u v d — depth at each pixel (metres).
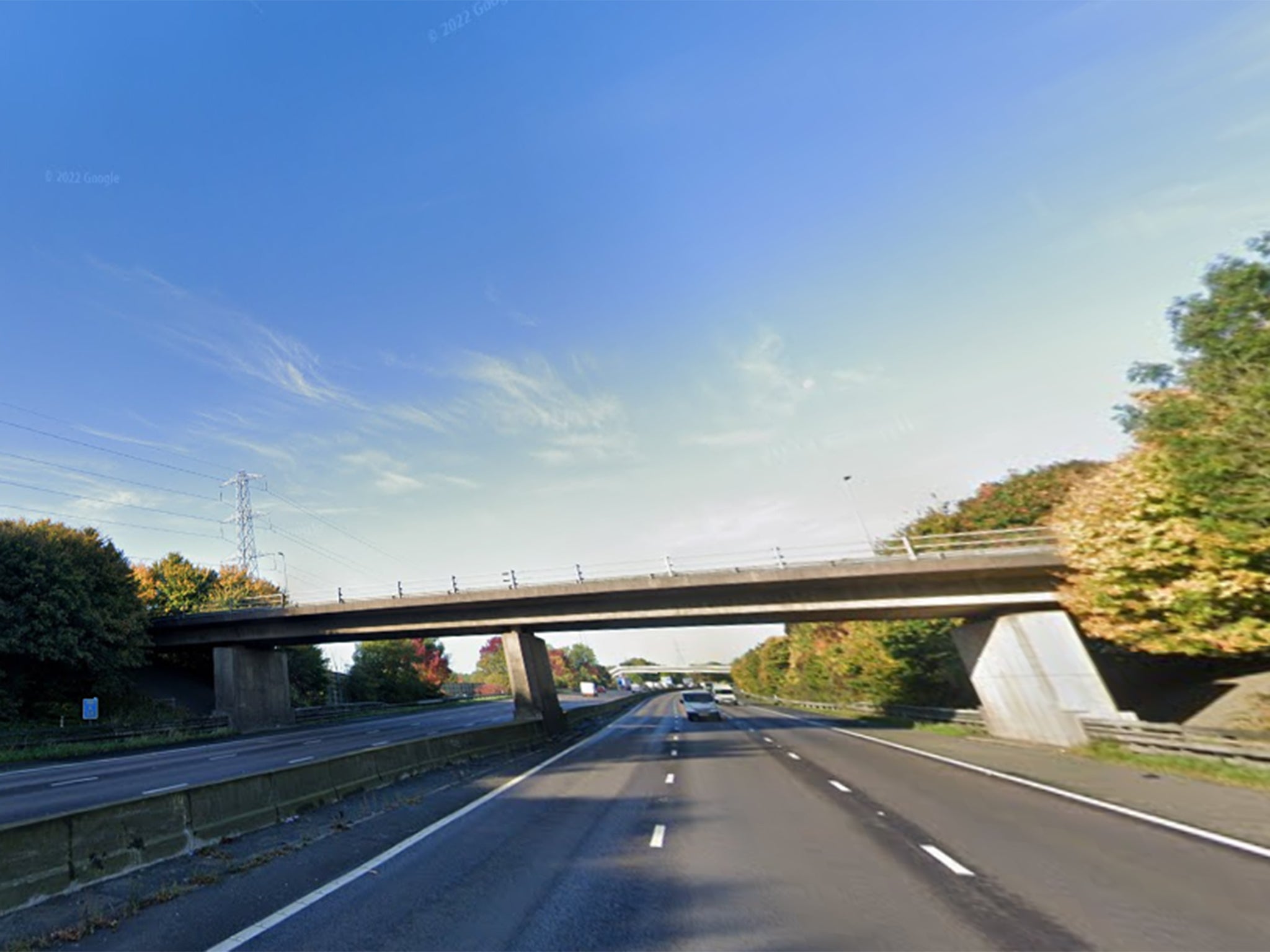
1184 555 15.70
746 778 15.37
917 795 12.50
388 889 6.87
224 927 5.79
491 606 36.53
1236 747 13.90
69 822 7.01
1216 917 5.55
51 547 36.38
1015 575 26.02
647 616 33.84
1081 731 20.31
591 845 8.84
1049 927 5.41
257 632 42.09
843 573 29.00
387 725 43.41
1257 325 14.01
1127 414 17.14
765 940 5.31
